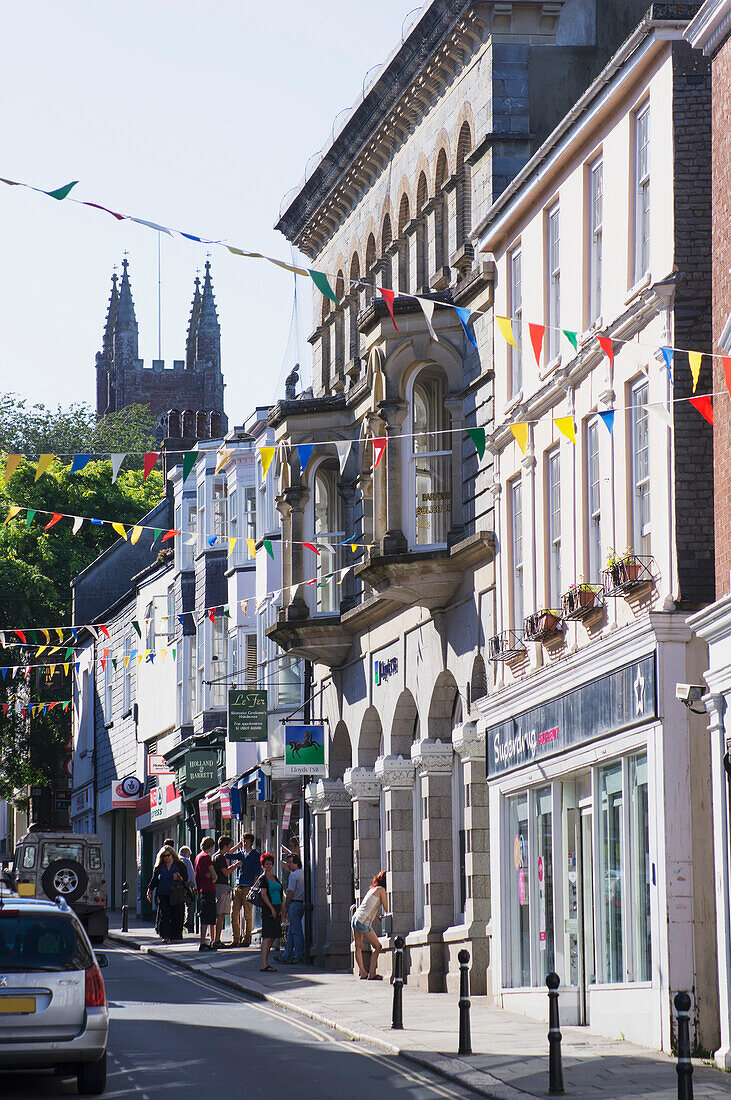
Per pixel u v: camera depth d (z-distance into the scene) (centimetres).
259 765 5009
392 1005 2741
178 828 6162
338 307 4347
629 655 2367
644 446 2431
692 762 2252
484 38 3369
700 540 2294
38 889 4634
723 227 2225
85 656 7744
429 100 3697
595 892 2539
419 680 3541
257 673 5141
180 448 6981
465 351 3328
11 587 7925
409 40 3594
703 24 2259
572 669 2602
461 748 3234
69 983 1883
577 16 3391
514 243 3052
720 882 2148
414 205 3766
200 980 3544
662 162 2391
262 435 5306
